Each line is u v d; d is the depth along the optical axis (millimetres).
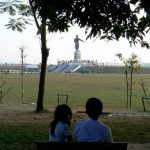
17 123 22422
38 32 29016
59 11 14328
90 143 7531
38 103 28828
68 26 15133
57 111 8320
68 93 56531
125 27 15430
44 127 20719
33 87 67562
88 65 176500
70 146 7648
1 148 14672
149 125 22188
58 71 173625
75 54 186625
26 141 16297
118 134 18750
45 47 29156
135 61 47344
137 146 15703
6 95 51219
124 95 54188
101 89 66188
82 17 14266
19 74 125312
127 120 24641
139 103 43000
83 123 7844
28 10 29062
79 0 13992
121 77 111125
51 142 7758
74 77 111625
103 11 14250
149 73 150375
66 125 8281
